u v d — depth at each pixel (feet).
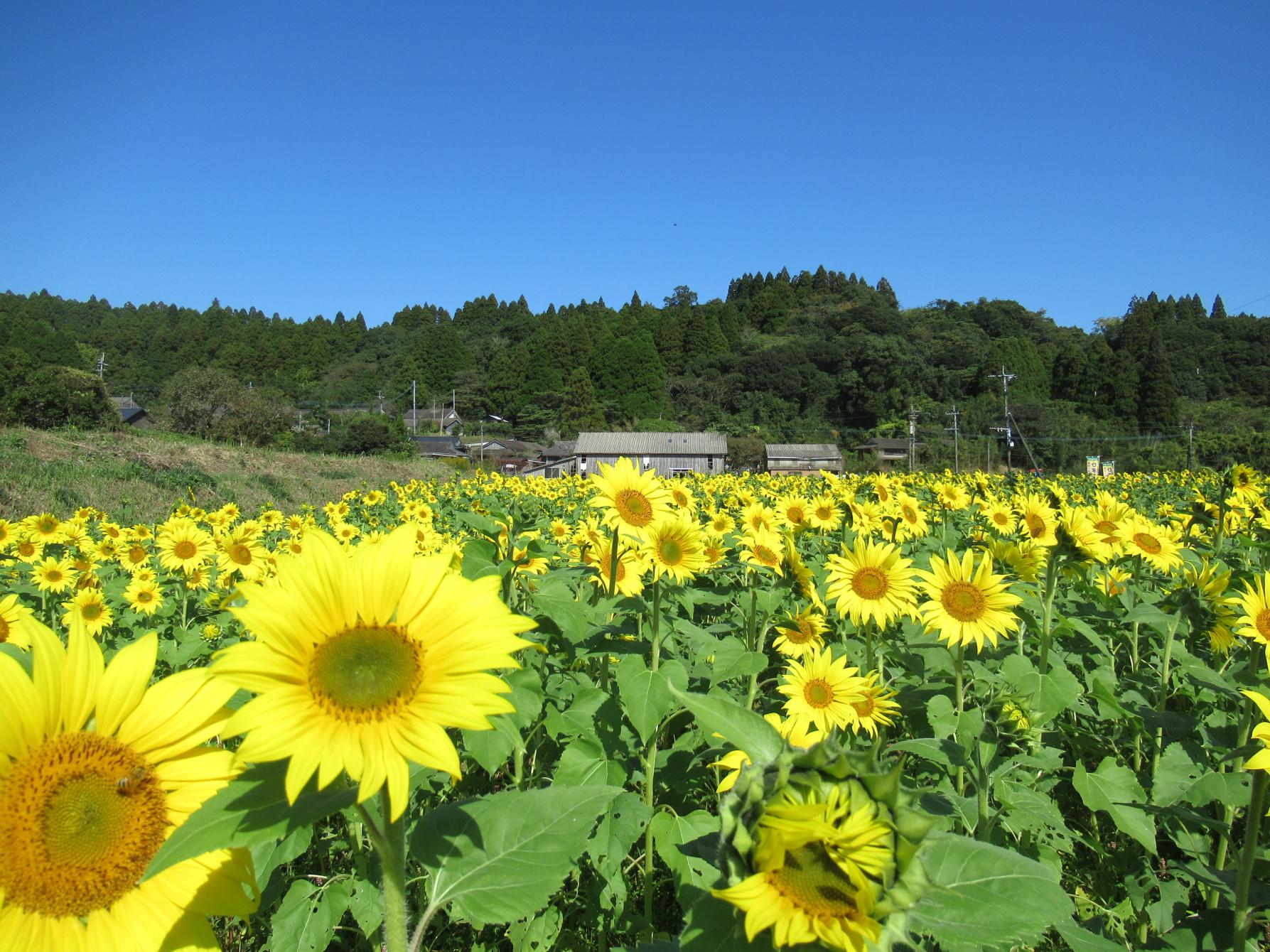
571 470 269.03
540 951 9.34
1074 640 18.42
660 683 10.37
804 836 4.23
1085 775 11.18
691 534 13.65
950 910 4.98
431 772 10.97
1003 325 436.35
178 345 451.53
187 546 27.91
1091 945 7.14
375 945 9.59
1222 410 259.80
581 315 472.85
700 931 4.73
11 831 4.70
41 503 69.56
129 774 5.04
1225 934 8.52
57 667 4.99
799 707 13.23
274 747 4.45
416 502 50.26
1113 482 99.76
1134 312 376.89
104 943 4.83
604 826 9.82
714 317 438.81
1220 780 11.23
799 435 325.01
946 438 273.13
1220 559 20.45
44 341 318.04
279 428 202.08
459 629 5.13
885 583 15.52
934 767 13.04
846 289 517.96
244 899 5.31
